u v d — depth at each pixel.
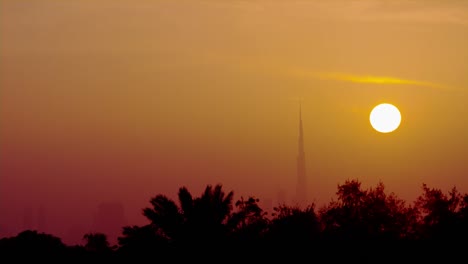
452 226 92.81
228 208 86.50
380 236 93.88
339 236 93.44
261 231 88.88
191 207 85.62
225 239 85.38
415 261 89.56
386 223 97.75
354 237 93.38
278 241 88.06
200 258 84.62
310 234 91.88
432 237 93.12
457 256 89.81
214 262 84.81
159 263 84.75
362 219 97.69
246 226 86.69
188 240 84.94
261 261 86.31
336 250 90.56
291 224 90.81
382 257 90.00
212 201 85.88
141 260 85.12
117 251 91.00
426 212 98.00
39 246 96.56
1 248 95.44
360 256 90.50
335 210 98.94
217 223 85.88
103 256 95.88
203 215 85.31
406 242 93.00
